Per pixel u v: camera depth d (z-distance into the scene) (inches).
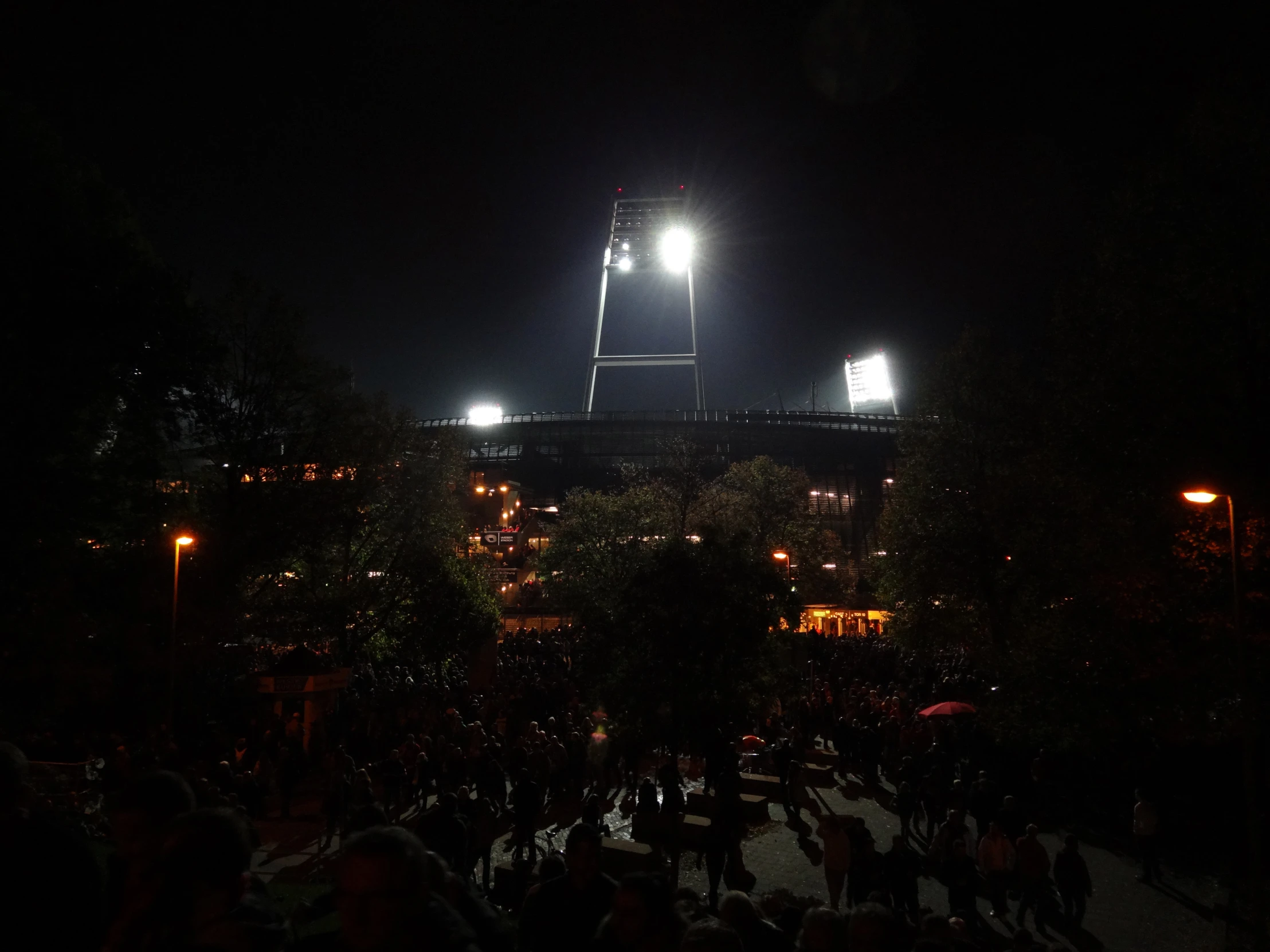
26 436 676.7
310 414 1101.1
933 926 229.6
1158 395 611.5
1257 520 560.4
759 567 685.3
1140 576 598.5
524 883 401.1
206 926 82.2
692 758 906.7
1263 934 428.1
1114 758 730.2
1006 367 1098.7
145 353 770.2
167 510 822.5
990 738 850.8
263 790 633.6
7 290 667.4
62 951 93.7
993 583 1054.4
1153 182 642.8
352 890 86.1
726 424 3764.8
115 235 775.7
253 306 1066.1
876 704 983.6
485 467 3772.1
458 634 1208.2
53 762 594.6
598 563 1433.3
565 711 1035.3
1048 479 721.6
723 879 559.2
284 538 1010.1
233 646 970.7
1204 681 568.4
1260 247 579.5
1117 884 555.8
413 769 714.8
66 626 697.0
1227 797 781.9
